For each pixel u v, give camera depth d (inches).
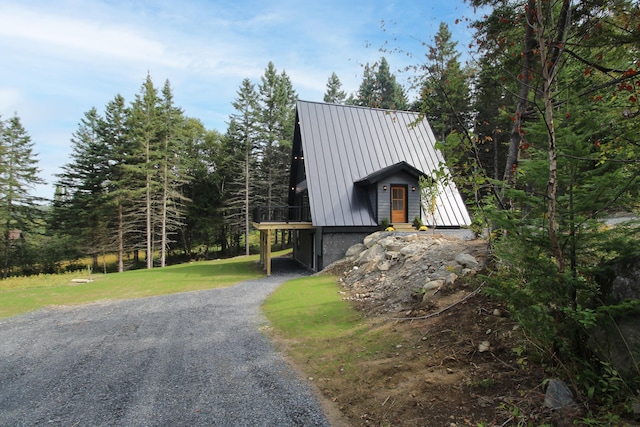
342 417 152.1
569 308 114.3
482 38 218.4
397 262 422.3
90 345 281.0
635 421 100.6
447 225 678.5
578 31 167.8
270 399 174.2
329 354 225.9
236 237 1646.2
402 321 251.3
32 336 315.9
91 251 1167.6
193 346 264.8
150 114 1162.6
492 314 204.2
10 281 812.0
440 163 205.9
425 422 133.3
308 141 719.1
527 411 121.6
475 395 140.9
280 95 1606.8
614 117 150.5
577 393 118.9
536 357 147.6
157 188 1177.4
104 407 174.9
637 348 108.1
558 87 166.6
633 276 114.7
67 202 1232.2
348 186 685.9
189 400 177.8
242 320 335.3
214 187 1568.7
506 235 160.1
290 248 1502.2
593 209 127.3
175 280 640.4
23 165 1213.1
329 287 448.1
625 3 159.2
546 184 140.6
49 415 168.9
